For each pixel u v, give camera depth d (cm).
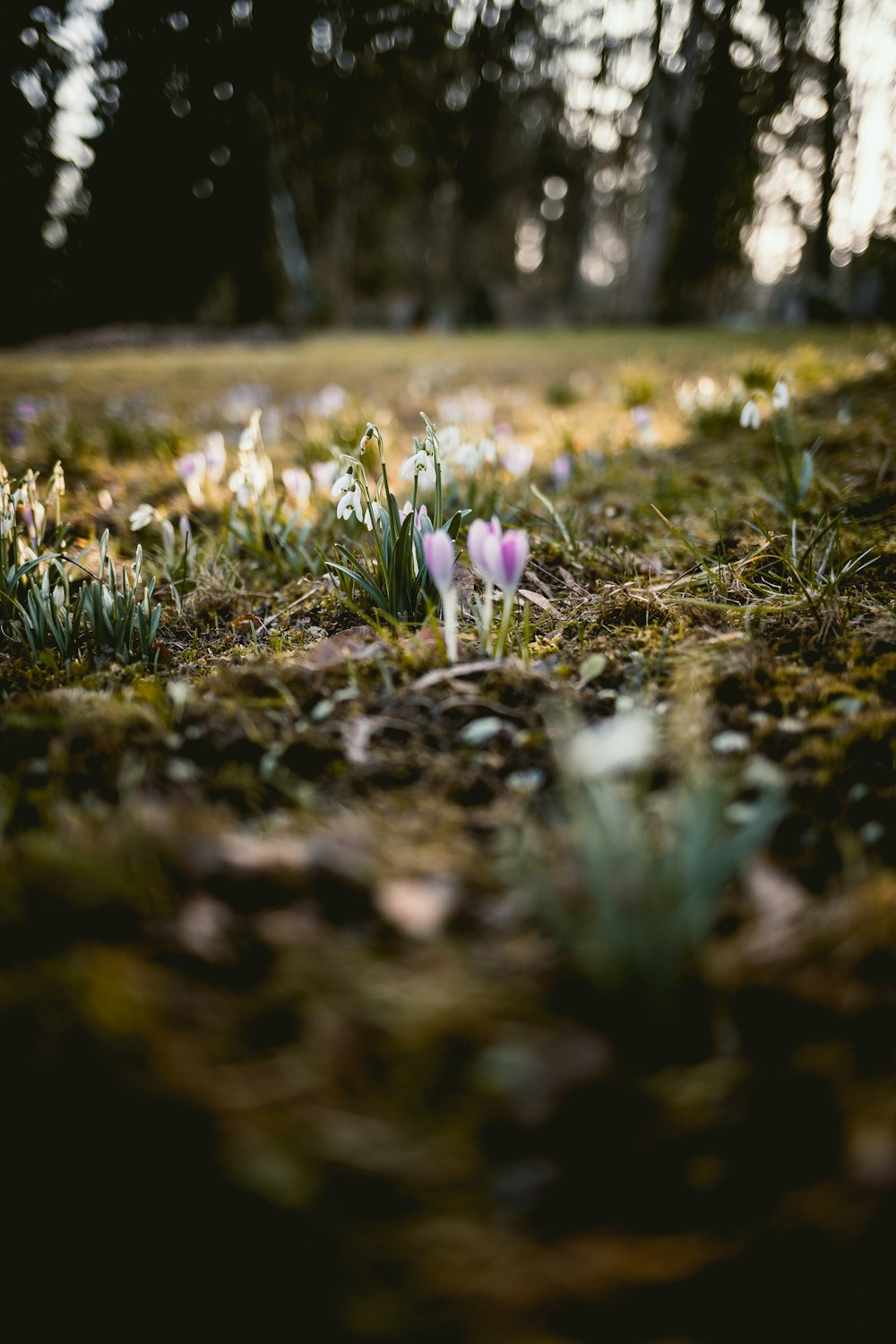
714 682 83
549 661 87
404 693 82
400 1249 47
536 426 222
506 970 59
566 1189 50
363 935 61
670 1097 54
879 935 59
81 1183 50
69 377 375
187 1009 57
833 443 151
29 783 74
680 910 56
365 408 215
